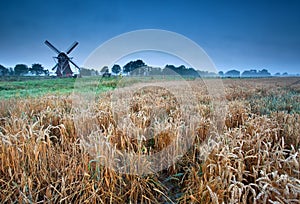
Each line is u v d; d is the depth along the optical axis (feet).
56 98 26.27
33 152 10.21
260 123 15.26
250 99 31.01
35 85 56.44
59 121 16.05
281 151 9.38
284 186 7.65
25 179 8.94
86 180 9.09
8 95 35.47
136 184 9.33
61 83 61.93
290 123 15.64
